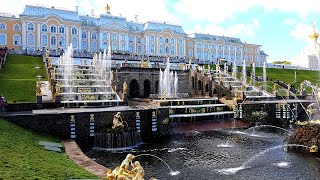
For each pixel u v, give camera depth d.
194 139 32.41
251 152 26.70
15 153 16.88
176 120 39.97
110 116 30.34
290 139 28.38
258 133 36.84
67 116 28.20
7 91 39.88
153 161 23.62
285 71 93.12
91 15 106.00
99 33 99.75
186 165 22.61
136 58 74.94
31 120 26.72
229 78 65.38
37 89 32.56
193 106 42.72
